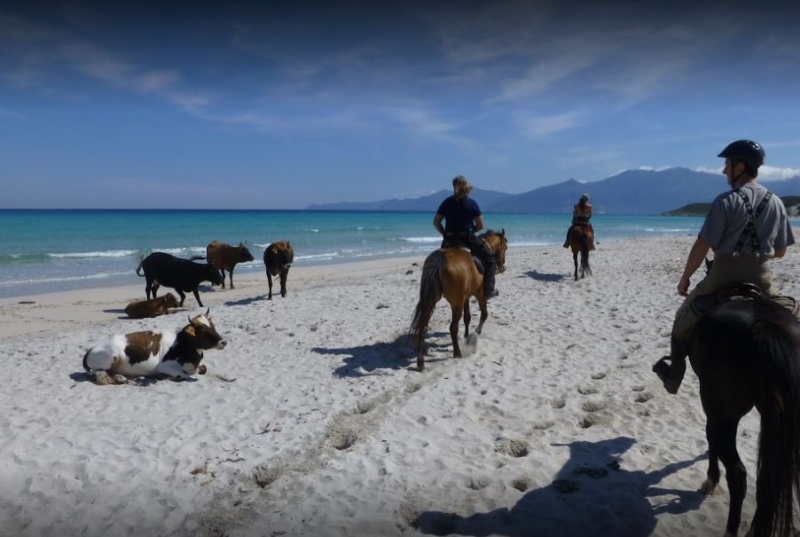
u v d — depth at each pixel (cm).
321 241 4009
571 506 446
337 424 619
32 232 4469
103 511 455
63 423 621
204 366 805
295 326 1073
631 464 509
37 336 1116
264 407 668
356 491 479
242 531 423
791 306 400
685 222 9638
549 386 717
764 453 315
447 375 768
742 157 403
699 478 480
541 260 2092
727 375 346
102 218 8144
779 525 317
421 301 775
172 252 2906
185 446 564
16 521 444
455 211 861
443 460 526
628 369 771
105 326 1159
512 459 524
